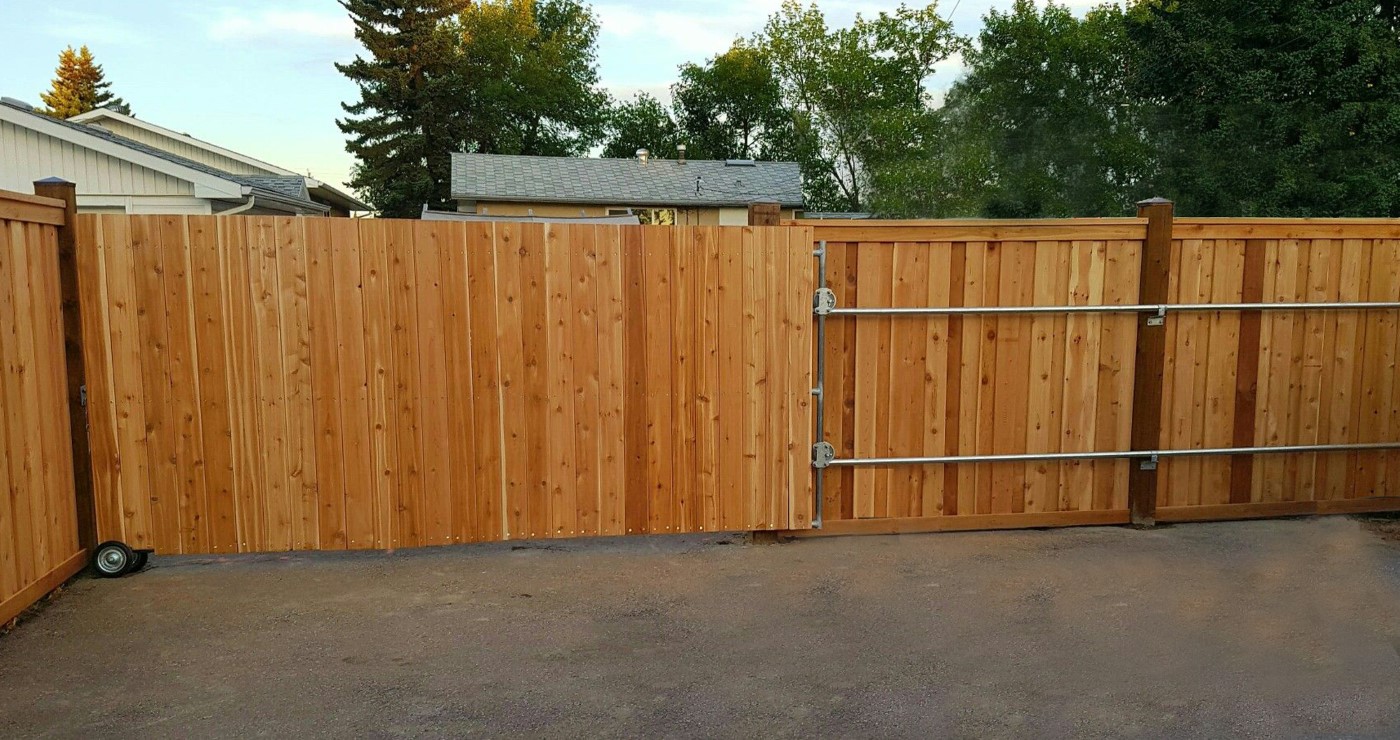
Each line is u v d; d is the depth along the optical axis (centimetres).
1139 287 567
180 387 493
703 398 538
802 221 538
